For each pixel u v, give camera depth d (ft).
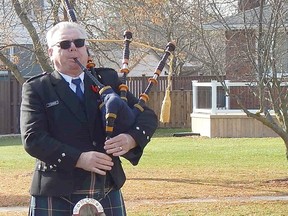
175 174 46.68
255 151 61.98
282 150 62.34
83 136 15.15
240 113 77.82
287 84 43.34
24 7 43.62
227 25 39.96
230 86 75.77
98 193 15.20
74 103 15.15
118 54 65.31
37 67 75.72
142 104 15.70
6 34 46.50
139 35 54.29
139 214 31.68
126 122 15.07
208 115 78.64
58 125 15.05
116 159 15.56
